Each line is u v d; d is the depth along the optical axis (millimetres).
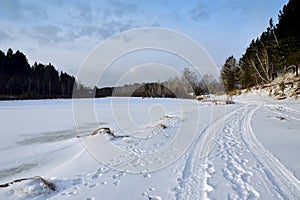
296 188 2900
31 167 5141
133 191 3061
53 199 2934
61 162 5359
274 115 10625
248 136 6199
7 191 3102
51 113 16797
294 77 22609
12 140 7980
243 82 35469
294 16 20078
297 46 19438
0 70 43938
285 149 4680
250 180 3186
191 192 2924
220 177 3348
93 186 3312
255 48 31984
